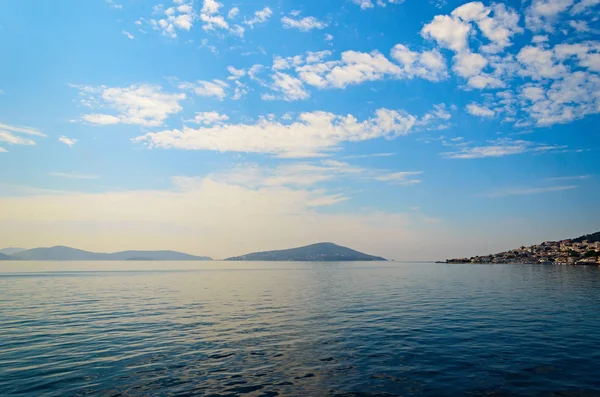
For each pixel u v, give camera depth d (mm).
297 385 15781
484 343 23250
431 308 39562
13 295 54812
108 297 52156
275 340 24234
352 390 15195
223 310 38531
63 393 14844
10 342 23672
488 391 15070
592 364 18703
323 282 88312
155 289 67250
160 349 21859
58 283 83188
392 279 100000
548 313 35406
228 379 16547
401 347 22266
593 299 46938
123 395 14656
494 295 53000
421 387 15523
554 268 181625
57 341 23984
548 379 16500
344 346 22547
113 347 22328
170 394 14766
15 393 14805
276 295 55344
